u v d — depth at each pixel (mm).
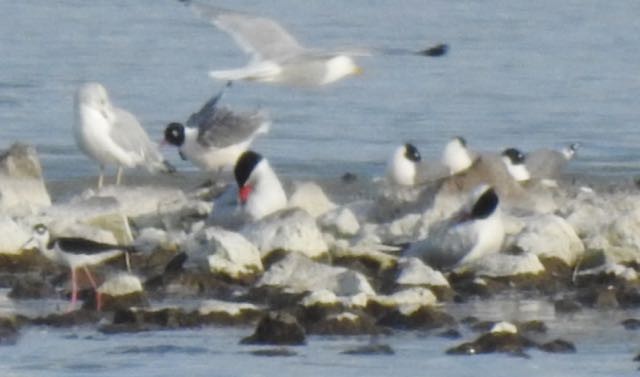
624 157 27922
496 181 21797
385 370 14867
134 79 35938
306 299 16609
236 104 32938
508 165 24453
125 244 19594
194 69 37594
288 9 48281
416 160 24141
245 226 19734
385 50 17344
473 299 17875
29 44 40656
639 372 14953
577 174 26250
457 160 24266
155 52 40031
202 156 24578
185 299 17625
